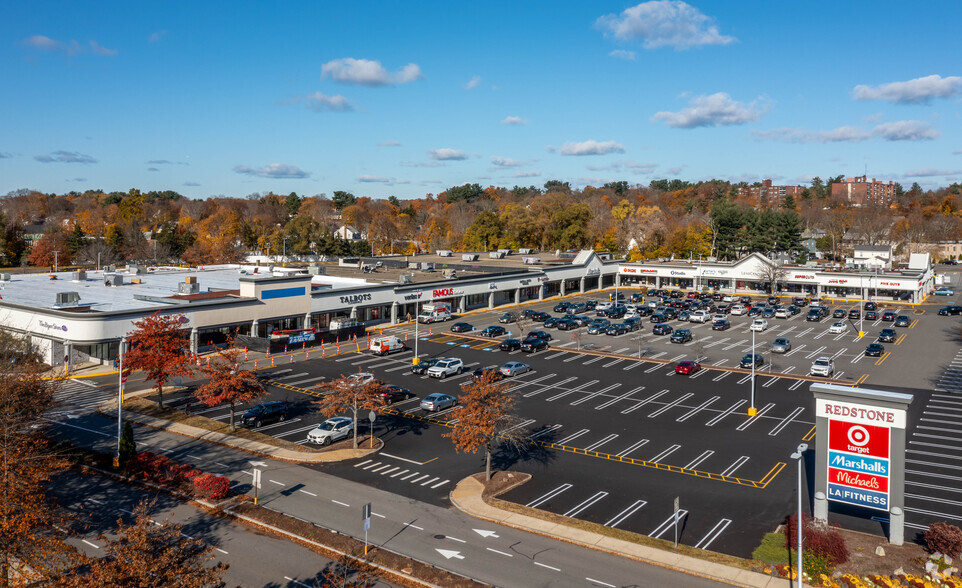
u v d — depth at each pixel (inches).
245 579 1095.0
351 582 1084.5
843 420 1290.6
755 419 2050.9
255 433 1881.2
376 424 1991.9
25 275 4005.9
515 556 1192.8
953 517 1379.2
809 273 4842.5
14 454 1170.6
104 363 2608.3
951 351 3068.4
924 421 2039.9
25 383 1550.2
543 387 2425.0
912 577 1114.1
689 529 1320.1
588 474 1612.9
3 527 985.5
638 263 5556.1
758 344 3203.7
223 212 7795.3
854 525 1342.3
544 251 7293.3
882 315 4001.0
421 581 1096.8
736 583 1104.2
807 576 1121.4
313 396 2268.7
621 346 3176.7
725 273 5187.0
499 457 1724.9
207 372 1925.4
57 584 850.1
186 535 1242.6
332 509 1385.3
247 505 1386.6
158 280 3843.5
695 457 1728.6
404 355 2930.6
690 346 3186.5
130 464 1560.0
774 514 1386.6
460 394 2313.0
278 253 6673.2
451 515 1369.3
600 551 1218.0
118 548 862.5
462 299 4180.6
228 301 2910.9
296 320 3255.4
